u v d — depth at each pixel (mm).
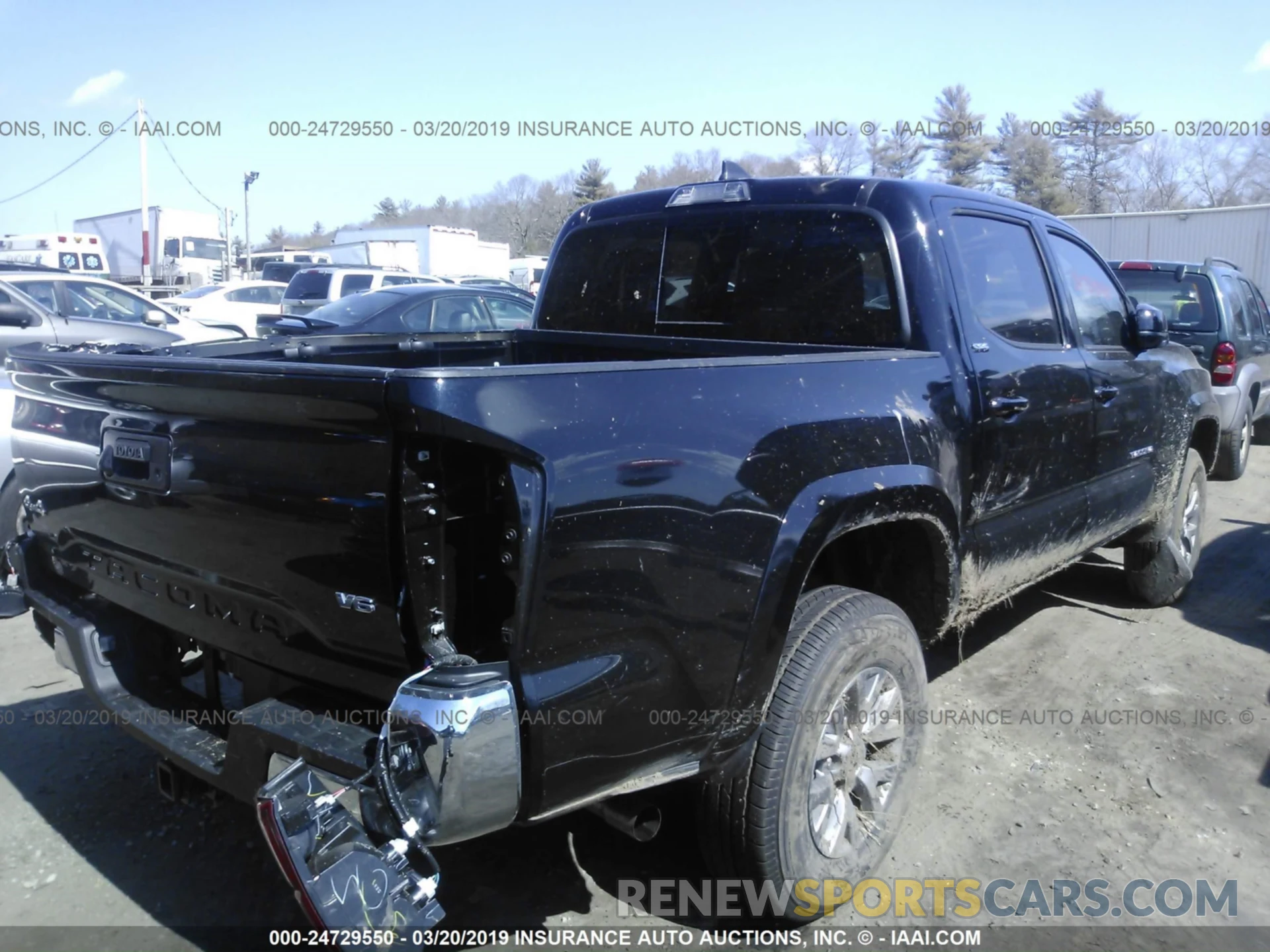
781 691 2561
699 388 2369
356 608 2066
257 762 2217
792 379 2621
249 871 3059
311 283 16312
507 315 10570
